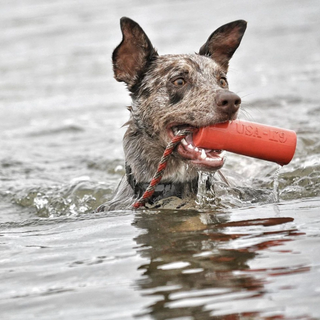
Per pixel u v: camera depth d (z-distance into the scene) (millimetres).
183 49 33219
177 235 8641
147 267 7203
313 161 14016
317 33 37531
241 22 12422
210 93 10281
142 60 11836
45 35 43750
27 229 10320
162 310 5883
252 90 25281
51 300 6457
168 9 50531
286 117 19562
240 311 5730
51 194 13688
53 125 22703
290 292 6070
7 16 53312
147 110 11531
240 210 10297
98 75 31859
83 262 7695
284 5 48375
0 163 17391
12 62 36375
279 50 34094
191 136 10648
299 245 7543
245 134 10039
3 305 6461
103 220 10258
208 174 11398
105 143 19453
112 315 5887
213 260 7227
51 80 31594
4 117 24828
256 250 7488
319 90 24141
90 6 55250
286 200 11039
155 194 11461
